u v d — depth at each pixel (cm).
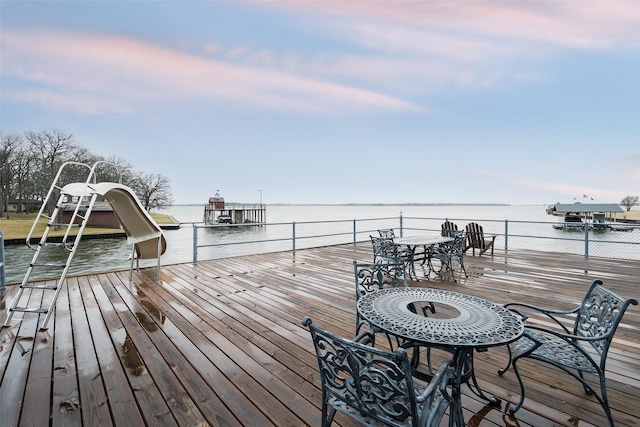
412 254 499
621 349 262
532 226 3694
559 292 428
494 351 261
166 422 175
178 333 301
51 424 175
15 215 3822
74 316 346
